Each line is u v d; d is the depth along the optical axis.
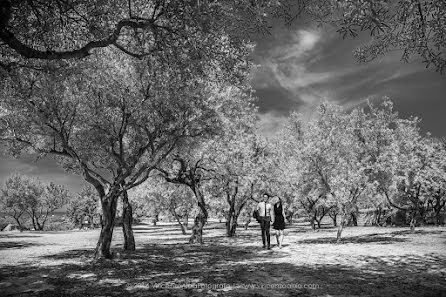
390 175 29.70
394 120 31.72
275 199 37.69
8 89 11.91
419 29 7.01
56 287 10.09
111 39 8.20
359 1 6.32
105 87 15.20
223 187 32.34
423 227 39.94
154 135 16.39
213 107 17.02
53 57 7.36
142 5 9.48
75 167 17.30
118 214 38.31
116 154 16.33
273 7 7.51
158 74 13.77
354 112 31.75
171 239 33.53
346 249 18.59
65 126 15.97
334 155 25.34
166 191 38.22
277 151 39.09
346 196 22.89
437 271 11.44
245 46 9.41
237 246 22.80
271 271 12.03
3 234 50.19
